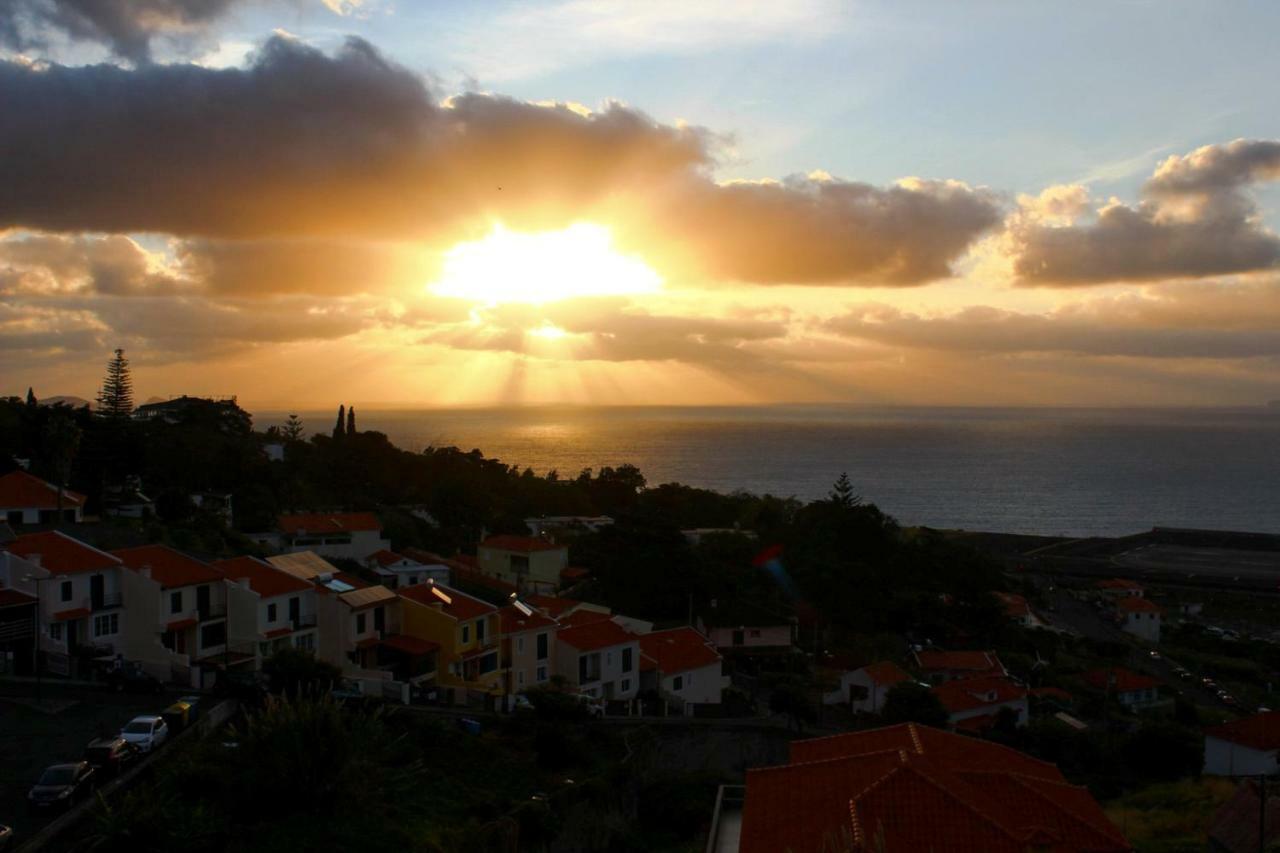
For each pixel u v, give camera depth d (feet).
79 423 302.86
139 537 216.13
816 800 82.28
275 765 101.14
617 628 208.85
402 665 176.76
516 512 461.37
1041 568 541.34
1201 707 259.60
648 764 150.30
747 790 88.58
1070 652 333.42
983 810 77.82
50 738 116.06
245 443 412.57
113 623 157.07
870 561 359.87
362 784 104.78
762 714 201.67
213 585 166.09
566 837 119.65
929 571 366.43
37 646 142.72
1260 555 616.80
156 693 138.31
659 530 322.34
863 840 68.74
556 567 313.73
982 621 328.29
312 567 194.18
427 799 116.26
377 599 179.32
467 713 153.99
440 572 281.74
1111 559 595.88
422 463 483.92
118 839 87.40
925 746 93.45
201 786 103.65
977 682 212.64
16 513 215.92
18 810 96.12
